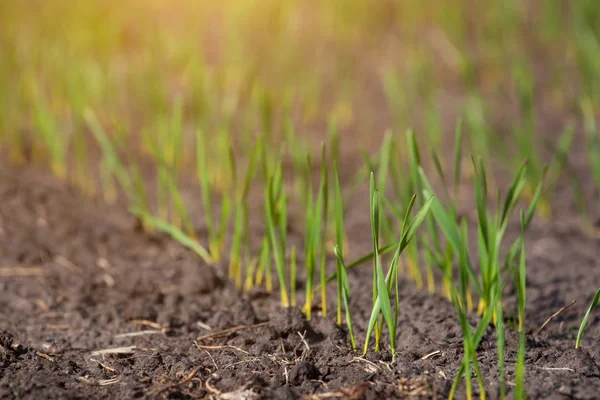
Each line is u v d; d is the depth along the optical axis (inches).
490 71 61.7
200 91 50.5
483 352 35.2
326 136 52.4
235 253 39.8
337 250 34.7
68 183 46.4
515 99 57.2
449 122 53.9
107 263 41.2
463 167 49.1
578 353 34.7
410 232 33.8
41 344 36.5
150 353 35.8
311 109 55.4
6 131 49.2
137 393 33.7
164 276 40.1
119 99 55.8
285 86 55.7
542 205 45.5
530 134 45.8
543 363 34.7
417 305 38.3
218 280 39.7
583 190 47.0
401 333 36.4
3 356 35.1
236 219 39.6
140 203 43.9
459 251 35.5
